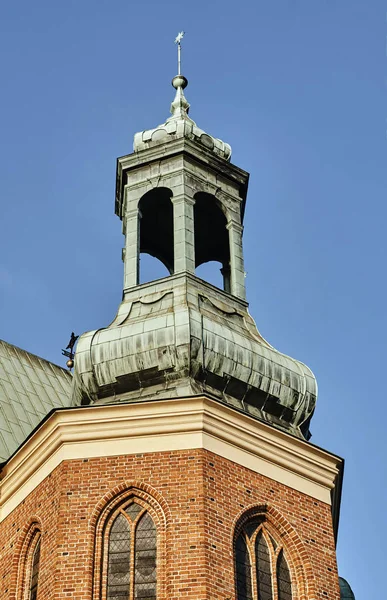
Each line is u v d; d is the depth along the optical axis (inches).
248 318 1542.8
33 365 1914.4
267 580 1337.4
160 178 1630.2
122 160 1660.9
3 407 1729.8
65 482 1350.9
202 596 1246.9
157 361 1411.2
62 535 1310.3
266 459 1400.1
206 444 1355.8
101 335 1454.2
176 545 1286.9
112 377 1425.9
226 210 1644.9
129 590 1283.2
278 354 1489.9
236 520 1330.0
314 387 1486.2
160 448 1355.8
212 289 1540.4
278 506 1376.7
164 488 1328.7
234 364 1430.9
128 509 1336.1
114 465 1354.6
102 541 1314.0
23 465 1439.5
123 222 1678.2
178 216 1579.7
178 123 1678.2
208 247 1749.5
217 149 1690.5
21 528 1393.9
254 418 1403.8
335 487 1480.1
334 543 1398.9
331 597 1352.1
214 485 1333.7
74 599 1264.8
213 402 1375.5
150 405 1374.3
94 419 1382.9
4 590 1371.8
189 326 1418.6
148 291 1525.6
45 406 1812.3
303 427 1485.0
